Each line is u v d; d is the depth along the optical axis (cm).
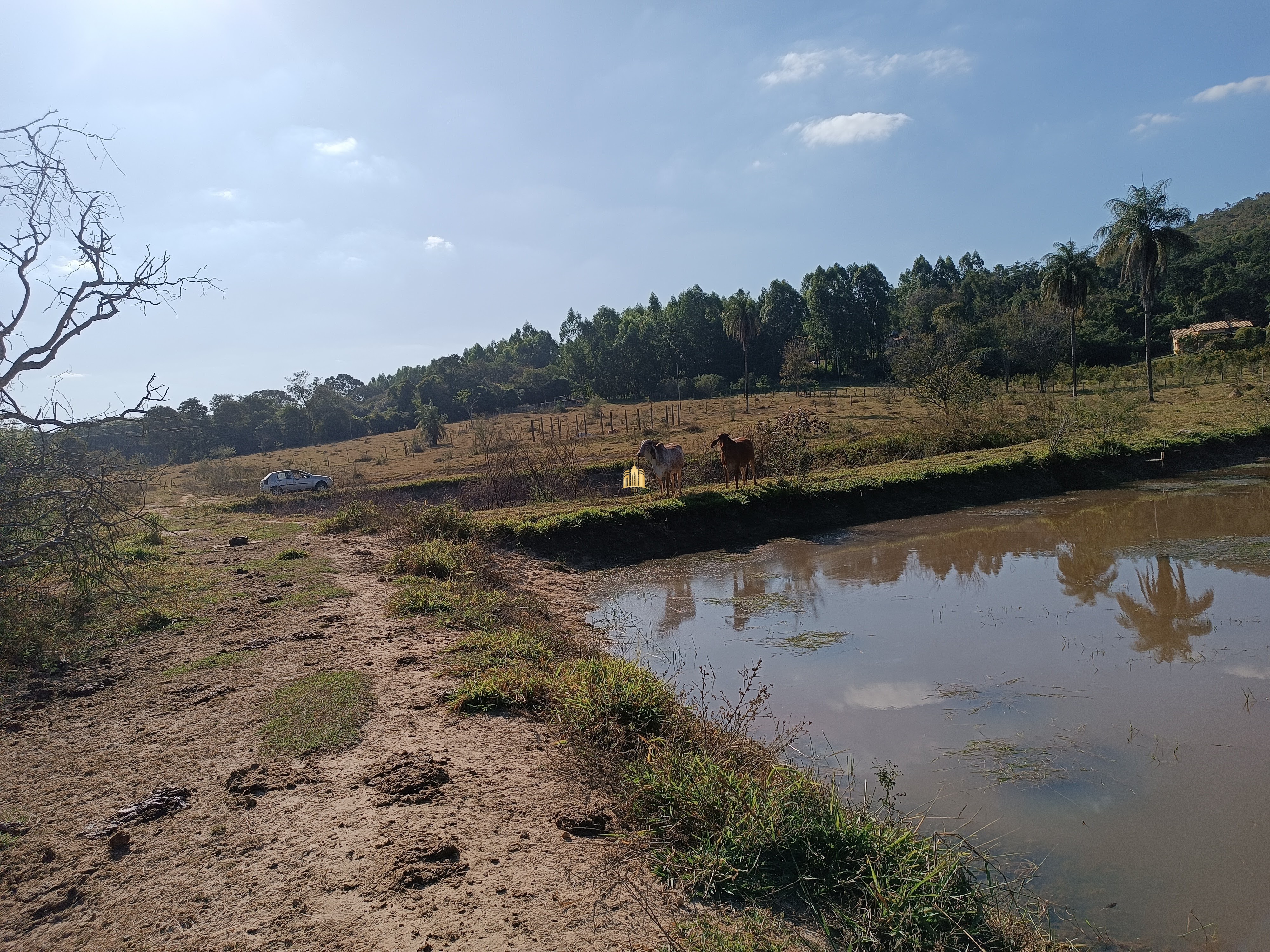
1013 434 2631
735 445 1852
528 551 1491
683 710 612
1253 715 666
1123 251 3706
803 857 401
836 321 7738
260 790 486
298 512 2614
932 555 1415
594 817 448
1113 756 608
